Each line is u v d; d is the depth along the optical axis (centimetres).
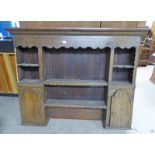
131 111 240
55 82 242
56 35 215
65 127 257
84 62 250
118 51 237
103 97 268
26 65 235
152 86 407
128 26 220
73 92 270
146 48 571
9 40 306
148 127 254
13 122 268
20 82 242
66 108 273
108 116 246
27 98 246
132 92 233
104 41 213
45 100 257
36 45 221
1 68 325
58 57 250
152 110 300
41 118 255
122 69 246
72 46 217
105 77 250
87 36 212
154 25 590
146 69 556
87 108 262
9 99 344
